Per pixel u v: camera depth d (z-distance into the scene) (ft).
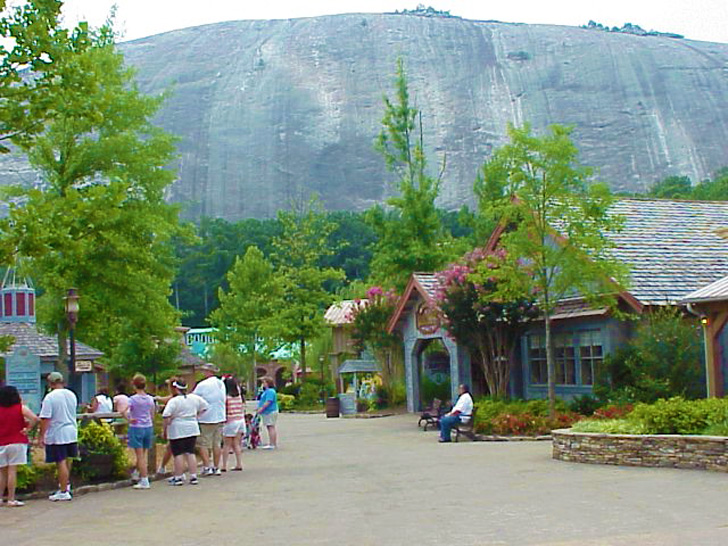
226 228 392.68
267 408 75.36
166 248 92.12
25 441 42.32
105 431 49.73
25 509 40.65
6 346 49.85
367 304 139.95
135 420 47.42
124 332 122.21
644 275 88.79
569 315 89.45
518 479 45.70
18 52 43.04
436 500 39.19
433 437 82.64
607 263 78.23
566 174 77.56
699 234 101.09
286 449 74.33
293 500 41.09
